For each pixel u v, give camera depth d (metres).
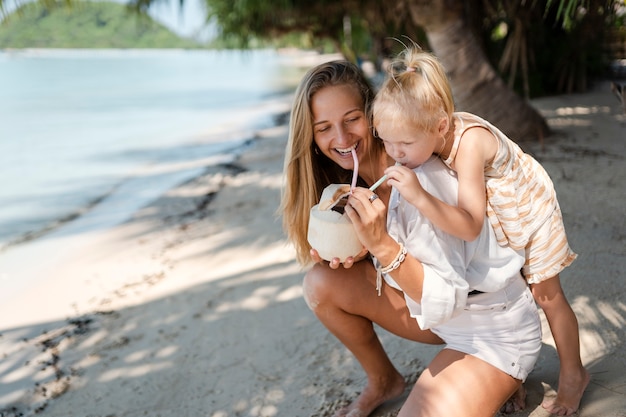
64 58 72.31
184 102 19.53
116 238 5.19
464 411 1.78
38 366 3.04
